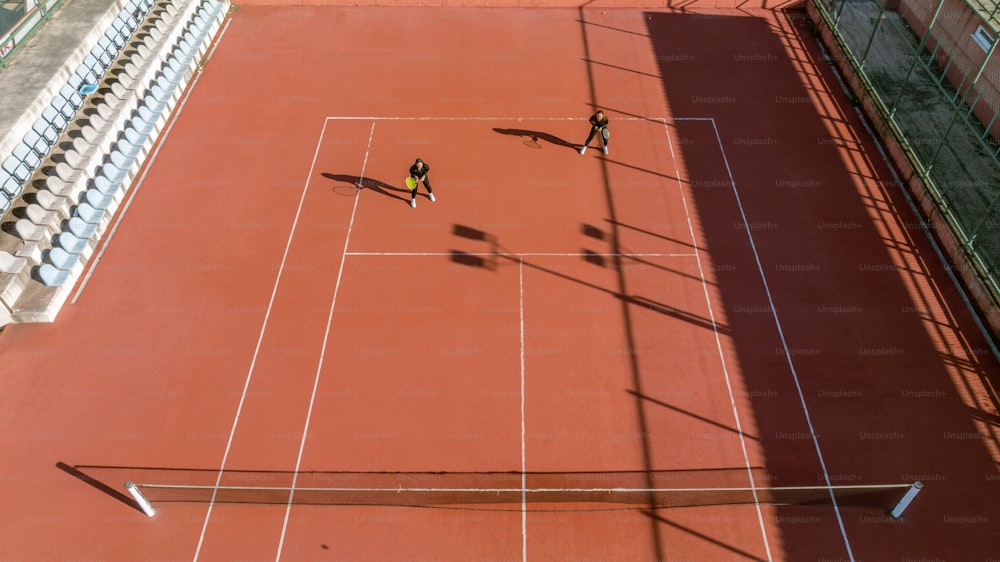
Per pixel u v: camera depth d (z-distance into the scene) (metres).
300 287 14.13
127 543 10.45
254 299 13.90
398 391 12.36
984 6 16.98
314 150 17.47
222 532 10.57
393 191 16.30
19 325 13.45
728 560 10.25
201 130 18.09
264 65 20.48
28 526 10.64
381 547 10.40
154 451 11.54
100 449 11.56
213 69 20.30
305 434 11.76
